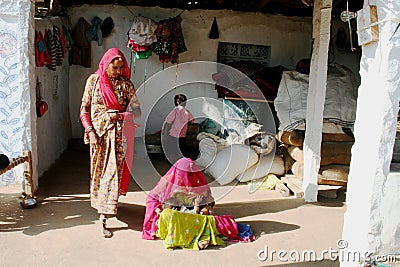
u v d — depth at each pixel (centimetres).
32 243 316
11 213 372
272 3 649
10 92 424
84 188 451
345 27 666
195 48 673
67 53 634
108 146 348
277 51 695
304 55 700
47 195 423
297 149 488
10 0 403
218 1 623
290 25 690
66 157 589
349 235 281
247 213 400
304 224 374
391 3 238
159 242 328
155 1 652
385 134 250
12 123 431
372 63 258
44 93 503
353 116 495
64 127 625
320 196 456
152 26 607
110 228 350
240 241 335
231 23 674
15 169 445
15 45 414
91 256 299
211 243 326
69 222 357
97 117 351
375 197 257
